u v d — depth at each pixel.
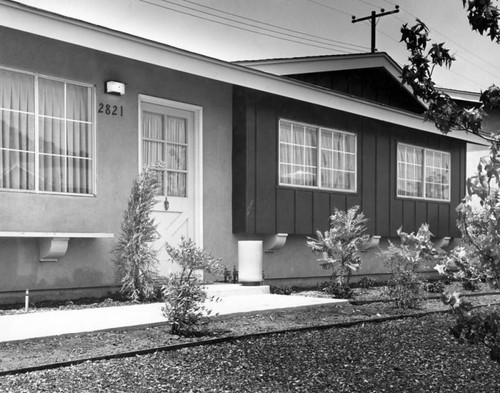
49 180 8.62
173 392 4.48
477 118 4.38
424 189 15.05
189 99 10.43
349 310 8.93
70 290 8.75
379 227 13.64
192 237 10.55
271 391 4.60
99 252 9.05
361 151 13.32
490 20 4.24
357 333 7.09
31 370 4.95
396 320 8.27
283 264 11.87
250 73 10.18
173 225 10.27
